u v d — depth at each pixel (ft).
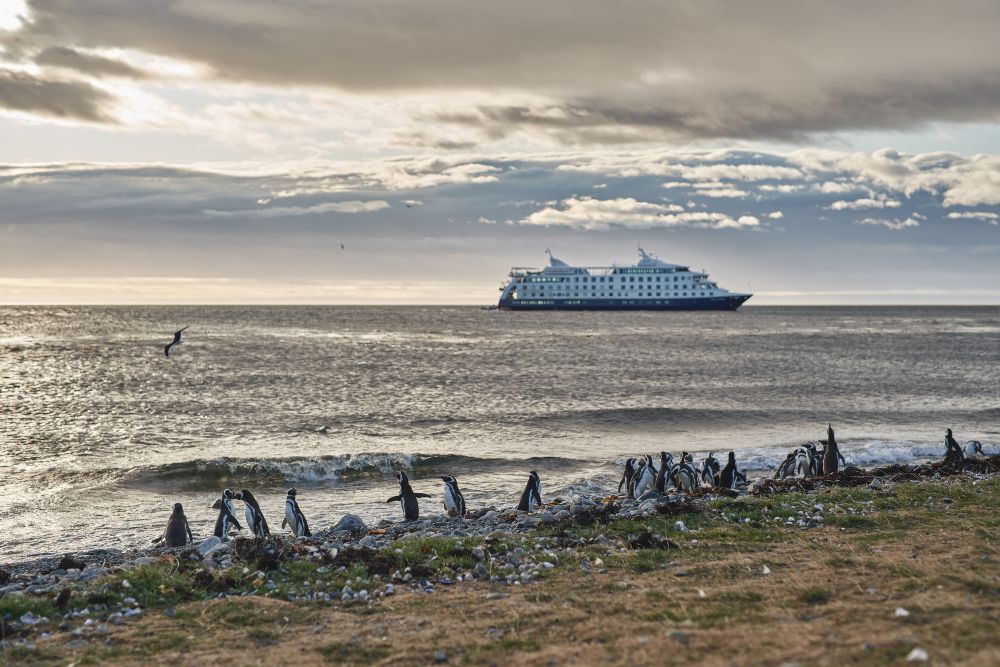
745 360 303.68
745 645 28.53
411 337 483.51
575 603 36.47
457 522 63.77
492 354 334.44
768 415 154.71
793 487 74.08
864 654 26.55
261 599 38.78
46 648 32.65
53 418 148.56
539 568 43.70
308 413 157.17
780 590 36.52
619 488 82.94
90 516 78.38
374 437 131.85
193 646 32.58
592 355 329.52
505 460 108.37
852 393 194.08
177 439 127.85
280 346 383.24
